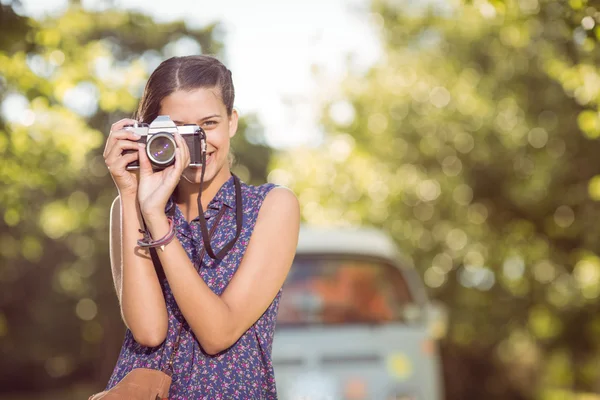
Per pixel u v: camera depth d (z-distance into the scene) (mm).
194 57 2576
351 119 19766
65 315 20328
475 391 21391
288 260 2580
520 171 18188
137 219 2473
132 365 2508
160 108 2539
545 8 6652
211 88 2533
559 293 19141
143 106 2582
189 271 2346
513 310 18766
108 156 2453
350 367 6344
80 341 20750
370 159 19578
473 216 19000
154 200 2354
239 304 2426
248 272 2473
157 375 2396
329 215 19641
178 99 2508
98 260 18344
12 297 19781
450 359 20891
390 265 7094
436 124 18906
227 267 2520
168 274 2340
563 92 17047
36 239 14289
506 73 18188
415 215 19031
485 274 19141
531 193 17656
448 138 18781
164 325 2443
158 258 2555
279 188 2641
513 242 18891
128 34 16781
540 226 18656
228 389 2441
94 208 16047
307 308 6574
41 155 8609
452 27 19484
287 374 6254
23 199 9031
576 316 19438
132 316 2426
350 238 7289
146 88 2572
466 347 20781
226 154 2590
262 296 2479
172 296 2521
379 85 20109
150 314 2424
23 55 7750
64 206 15305
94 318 20359
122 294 2455
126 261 2447
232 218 2584
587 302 19125
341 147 19984
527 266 19000
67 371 21391
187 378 2459
